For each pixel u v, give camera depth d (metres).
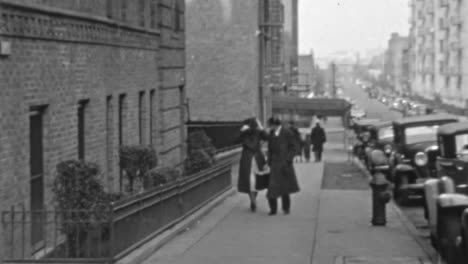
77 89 15.15
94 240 10.95
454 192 12.95
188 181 16.02
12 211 11.01
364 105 159.25
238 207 18.92
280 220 16.47
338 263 11.45
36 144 13.29
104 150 17.19
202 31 60.72
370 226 15.56
